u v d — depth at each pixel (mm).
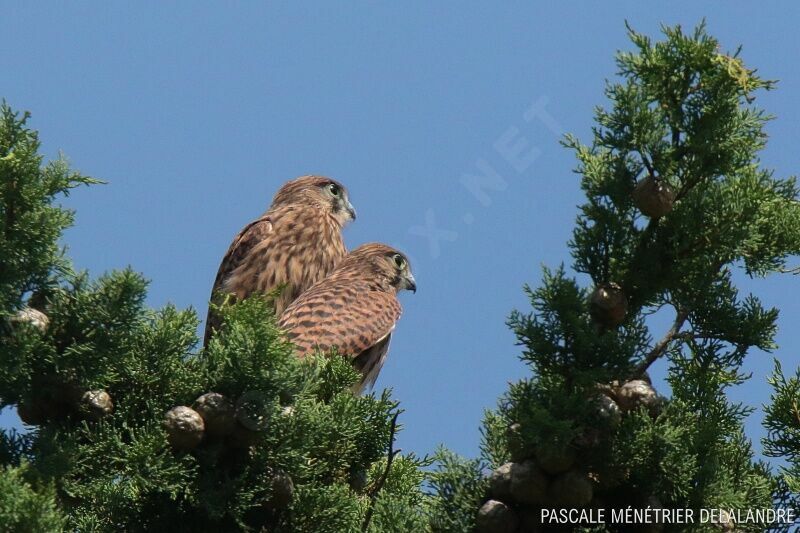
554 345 9672
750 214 10250
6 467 9234
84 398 9805
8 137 9938
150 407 9766
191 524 10164
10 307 9531
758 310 11008
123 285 9750
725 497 9812
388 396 11148
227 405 9719
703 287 10617
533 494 9477
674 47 10117
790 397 11289
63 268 9758
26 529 8023
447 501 9883
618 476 9602
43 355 9562
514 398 9805
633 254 10289
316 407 10477
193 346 10156
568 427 9180
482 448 10219
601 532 9492
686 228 10180
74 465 9391
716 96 10133
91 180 10023
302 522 10242
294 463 10031
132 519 10102
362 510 10750
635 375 10195
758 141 10289
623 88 10047
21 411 9891
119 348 9734
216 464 9953
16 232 9523
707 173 10227
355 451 11000
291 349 9969
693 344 11195
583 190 10359
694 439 9953
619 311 9969
